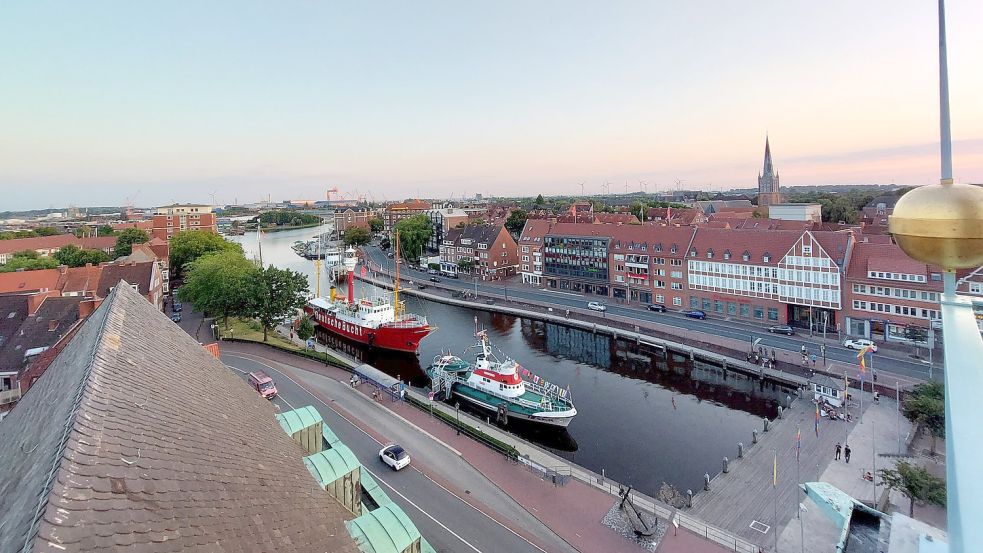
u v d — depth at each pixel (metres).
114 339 15.99
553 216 179.88
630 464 46.31
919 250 9.48
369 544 18.69
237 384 22.94
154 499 9.77
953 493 7.61
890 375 57.16
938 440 43.78
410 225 186.00
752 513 36.16
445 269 155.00
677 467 45.44
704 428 52.69
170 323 24.45
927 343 66.00
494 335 89.19
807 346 69.56
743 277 85.31
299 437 27.41
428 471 40.84
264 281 78.00
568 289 118.94
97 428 10.31
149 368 15.95
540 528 34.16
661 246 99.19
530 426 53.50
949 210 8.83
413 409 53.25
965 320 9.05
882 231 94.81
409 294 125.56
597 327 85.88
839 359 63.53
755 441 46.81
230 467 13.47
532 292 117.88
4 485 10.99
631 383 65.75
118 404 12.00
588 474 41.47
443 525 34.12
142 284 83.88
